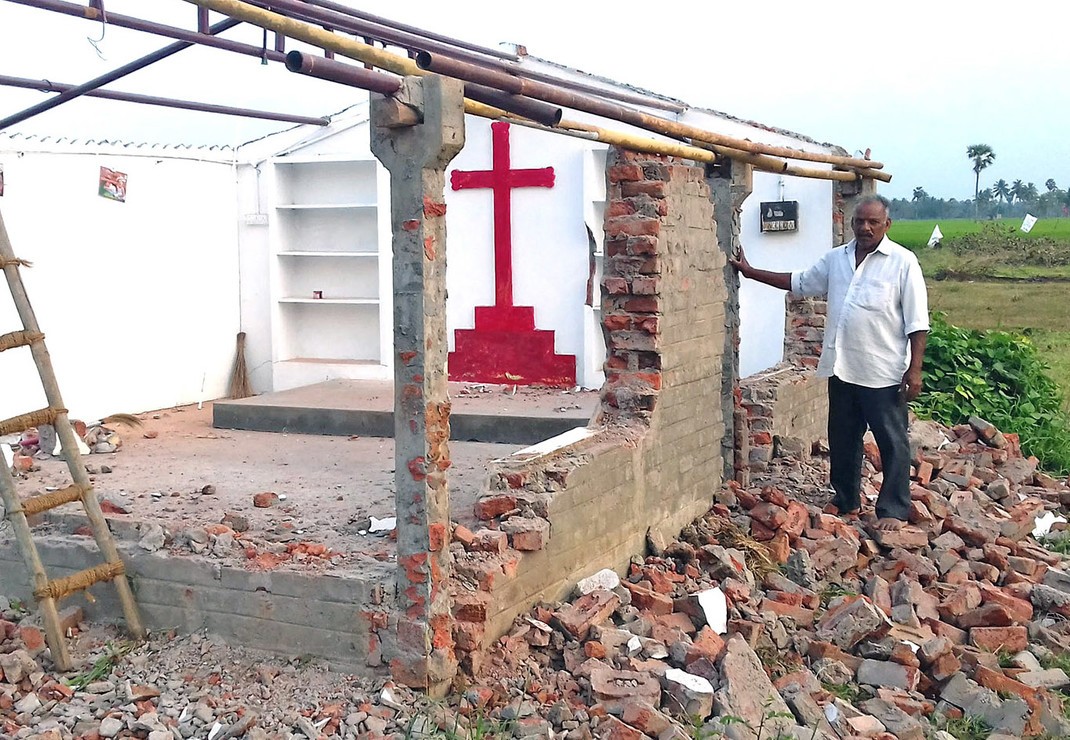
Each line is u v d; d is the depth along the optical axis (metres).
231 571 4.89
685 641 5.09
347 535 5.66
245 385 12.34
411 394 4.39
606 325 6.66
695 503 7.20
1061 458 10.66
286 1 5.20
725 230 7.61
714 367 7.46
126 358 10.76
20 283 5.26
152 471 7.57
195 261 11.70
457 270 11.98
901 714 4.86
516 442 8.92
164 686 4.64
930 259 25.56
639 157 6.63
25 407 9.59
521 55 10.83
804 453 8.56
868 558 6.86
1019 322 18.92
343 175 12.29
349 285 12.38
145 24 5.97
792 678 5.05
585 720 4.43
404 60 4.19
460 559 4.88
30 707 4.48
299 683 4.57
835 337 7.14
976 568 6.85
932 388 11.74
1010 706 4.99
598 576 5.68
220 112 9.31
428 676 4.48
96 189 10.33
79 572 5.11
